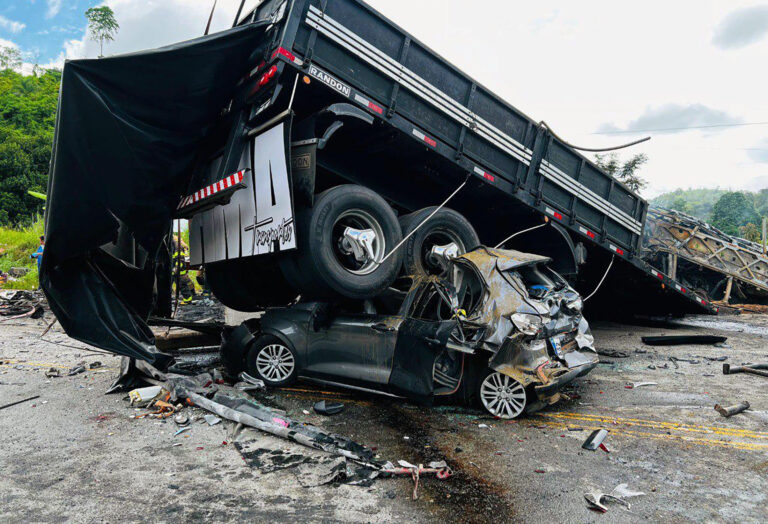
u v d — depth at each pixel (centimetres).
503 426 430
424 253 701
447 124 631
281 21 502
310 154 534
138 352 508
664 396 529
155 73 479
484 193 740
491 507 282
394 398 513
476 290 533
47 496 287
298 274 562
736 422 439
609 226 870
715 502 290
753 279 1628
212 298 1443
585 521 267
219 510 273
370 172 683
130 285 591
